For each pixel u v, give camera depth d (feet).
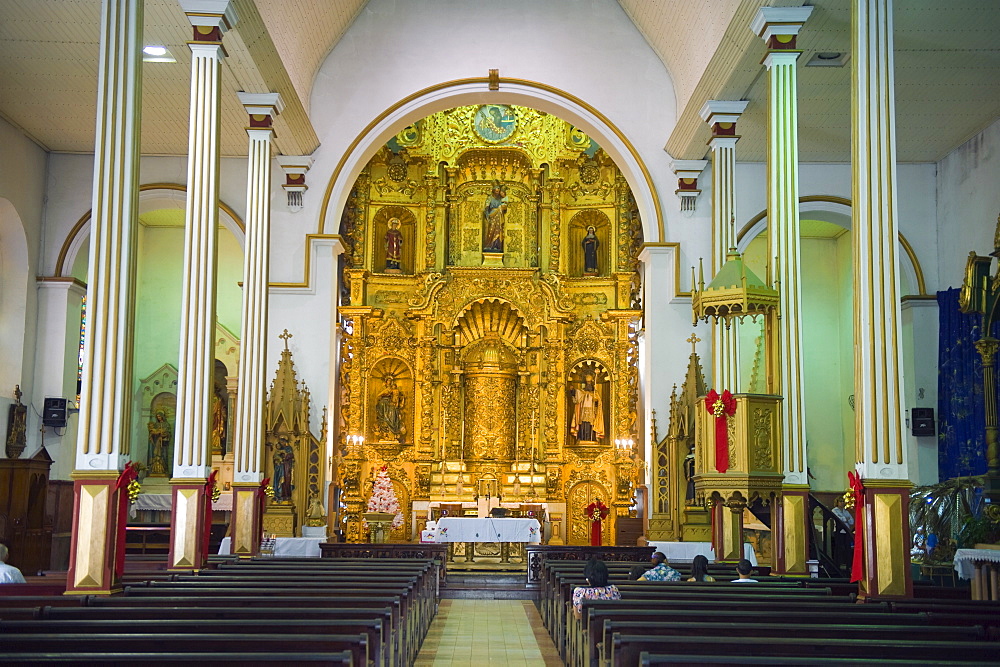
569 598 41.83
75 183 77.00
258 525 59.21
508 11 77.92
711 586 38.81
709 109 64.13
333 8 70.90
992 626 28.96
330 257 75.41
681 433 71.67
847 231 88.33
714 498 49.14
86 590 37.65
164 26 55.88
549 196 93.30
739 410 48.37
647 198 76.48
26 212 73.61
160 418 87.56
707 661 21.25
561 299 91.66
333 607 32.42
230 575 42.27
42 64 61.11
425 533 76.07
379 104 76.64
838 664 20.94
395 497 81.25
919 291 74.90
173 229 91.66
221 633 26.00
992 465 50.44
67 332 75.61
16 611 28.50
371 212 92.68
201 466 47.39
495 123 93.20
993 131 67.56
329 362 74.43
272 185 76.07
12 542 65.36
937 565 59.67
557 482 89.81
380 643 26.76
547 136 93.25
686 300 75.46
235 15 50.62
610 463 90.17
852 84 42.65
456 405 91.66
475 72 77.10
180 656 21.24
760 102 64.44
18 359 72.95
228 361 85.20
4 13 54.65
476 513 86.17
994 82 60.59
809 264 91.20
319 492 71.77
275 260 75.36
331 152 76.23
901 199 76.13
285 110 66.33
